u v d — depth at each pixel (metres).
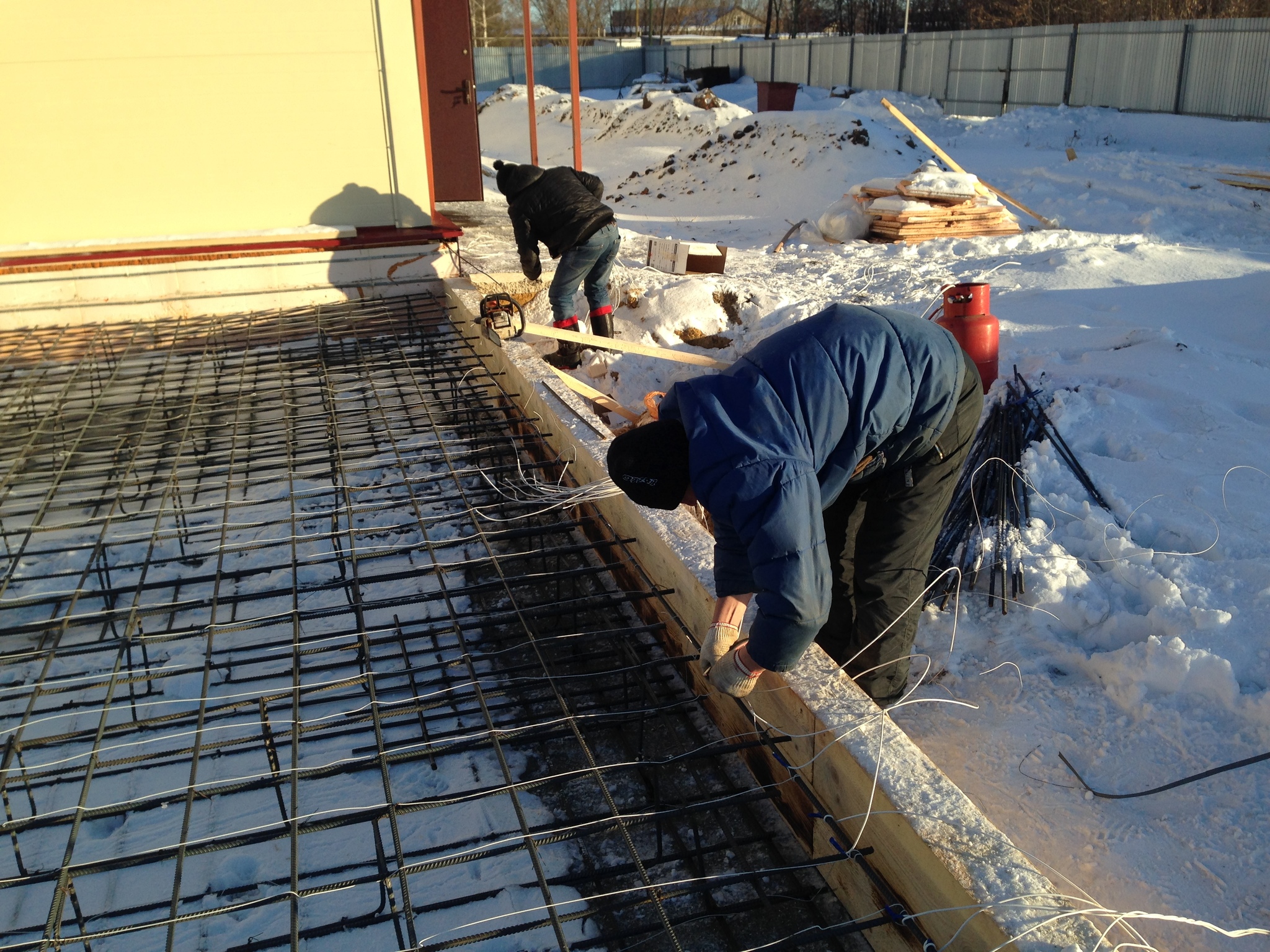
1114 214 11.23
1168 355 5.40
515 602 3.15
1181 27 18.12
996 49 22.16
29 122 7.08
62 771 2.73
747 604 2.16
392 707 3.09
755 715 2.71
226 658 3.37
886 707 2.98
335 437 4.64
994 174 14.30
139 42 7.08
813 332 2.24
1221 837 2.49
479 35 42.78
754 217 13.41
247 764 2.88
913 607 2.82
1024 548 3.79
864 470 2.55
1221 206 11.22
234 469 4.72
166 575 3.92
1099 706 3.04
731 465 1.94
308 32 7.32
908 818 1.97
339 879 2.46
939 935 1.92
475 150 10.95
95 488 4.56
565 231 5.84
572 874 2.47
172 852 2.13
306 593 3.74
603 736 2.97
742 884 2.44
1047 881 1.81
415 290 7.73
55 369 6.30
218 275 7.30
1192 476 4.14
